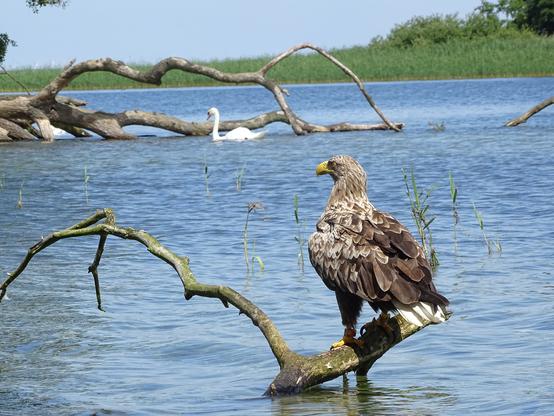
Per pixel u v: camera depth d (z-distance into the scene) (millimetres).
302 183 24422
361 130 41719
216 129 39375
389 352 9914
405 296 7734
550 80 84625
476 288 12547
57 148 36781
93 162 31156
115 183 25500
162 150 35344
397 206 19922
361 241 8258
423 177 24547
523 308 11406
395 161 28656
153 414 8211
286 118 42812
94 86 92312
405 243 8172
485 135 36500
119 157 32781
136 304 12406
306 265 14477
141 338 10820
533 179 23359
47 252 16156
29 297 12852
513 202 19922
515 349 9758
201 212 20172
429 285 7934
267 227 18000
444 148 32000
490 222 17594
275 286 13117
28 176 27406
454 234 16516
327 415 7910
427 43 109250
